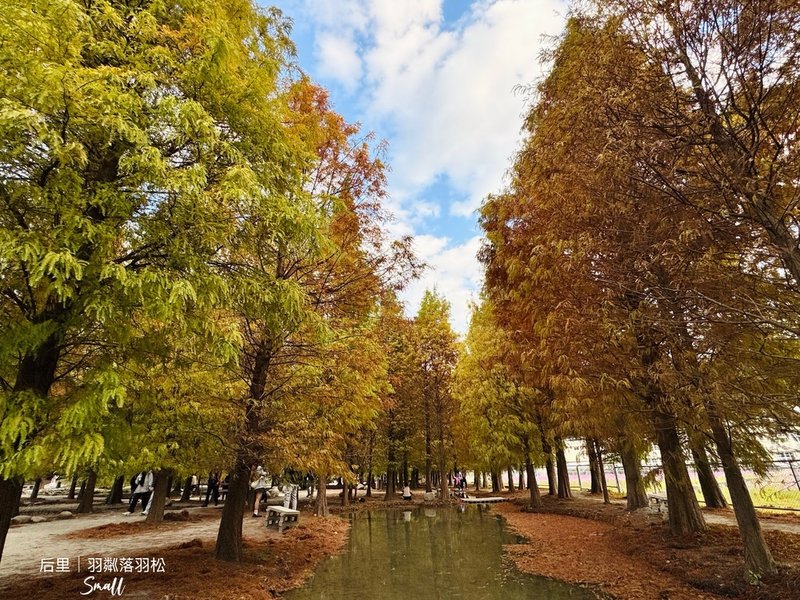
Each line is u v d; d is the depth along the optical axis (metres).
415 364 26.48
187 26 5.04
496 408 18.83
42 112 3.53
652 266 5.58
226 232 4.64
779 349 6.01
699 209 4.81
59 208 3.72
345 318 9.30
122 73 3.99
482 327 21.19
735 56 4.69
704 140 4.81
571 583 7.43
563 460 22.00
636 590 6.71
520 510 18.75
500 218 10.39
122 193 4.13
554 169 7.26
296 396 8.60
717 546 8.30
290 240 5.54
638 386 7.92
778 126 5.02
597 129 5.49
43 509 19.47
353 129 9.76
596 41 5.99
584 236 6.15
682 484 9.38
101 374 3.78
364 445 23.16
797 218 4.72
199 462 11.13
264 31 6.93
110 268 3.60
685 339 5.79
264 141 5.54
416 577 8.12
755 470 6.93
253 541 10.68
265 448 7.93
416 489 42.53
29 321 4.07
